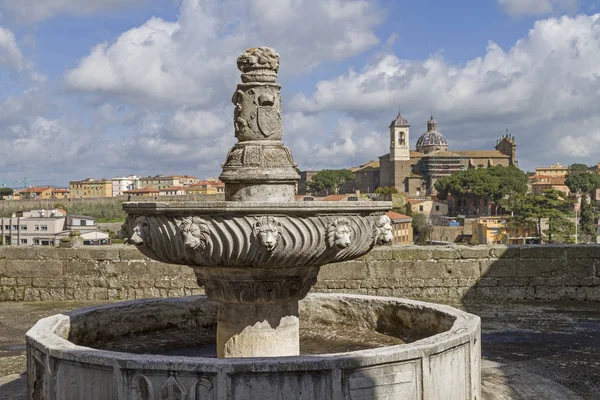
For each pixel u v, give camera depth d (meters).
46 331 5.40
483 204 130.38
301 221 4.93
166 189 149.50
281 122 5.67
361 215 5.27
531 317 9.77
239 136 5.64
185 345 7.14
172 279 11.41
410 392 4.57
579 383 6.19
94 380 4.51
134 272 11.47
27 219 64.50
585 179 144.12
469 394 5.12
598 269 11.08
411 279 11.28
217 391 4.21
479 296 11.24
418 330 6.87
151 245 5.23
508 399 5.62
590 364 6.96
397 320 7.20
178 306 7.65
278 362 4.25
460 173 137.38
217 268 5.32
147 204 5.09
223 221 4.86
